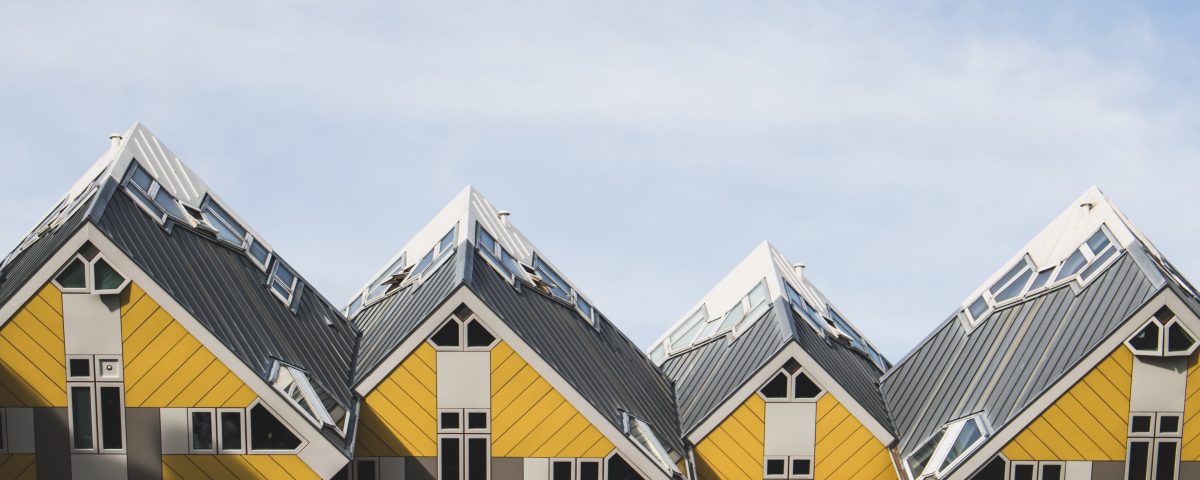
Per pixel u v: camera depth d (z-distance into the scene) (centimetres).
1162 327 2370
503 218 3266
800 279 3516
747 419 2688
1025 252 3027
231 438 2261
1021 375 2556
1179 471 2408
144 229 2362
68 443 2236
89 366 2227
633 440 2477
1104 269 2602
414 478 2472
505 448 2473
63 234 2288
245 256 2777
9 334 2209
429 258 3002
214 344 2239
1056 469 2428
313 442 2258
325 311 2933
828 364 2736
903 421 2820
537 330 2636
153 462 2250
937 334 3039
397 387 2477
